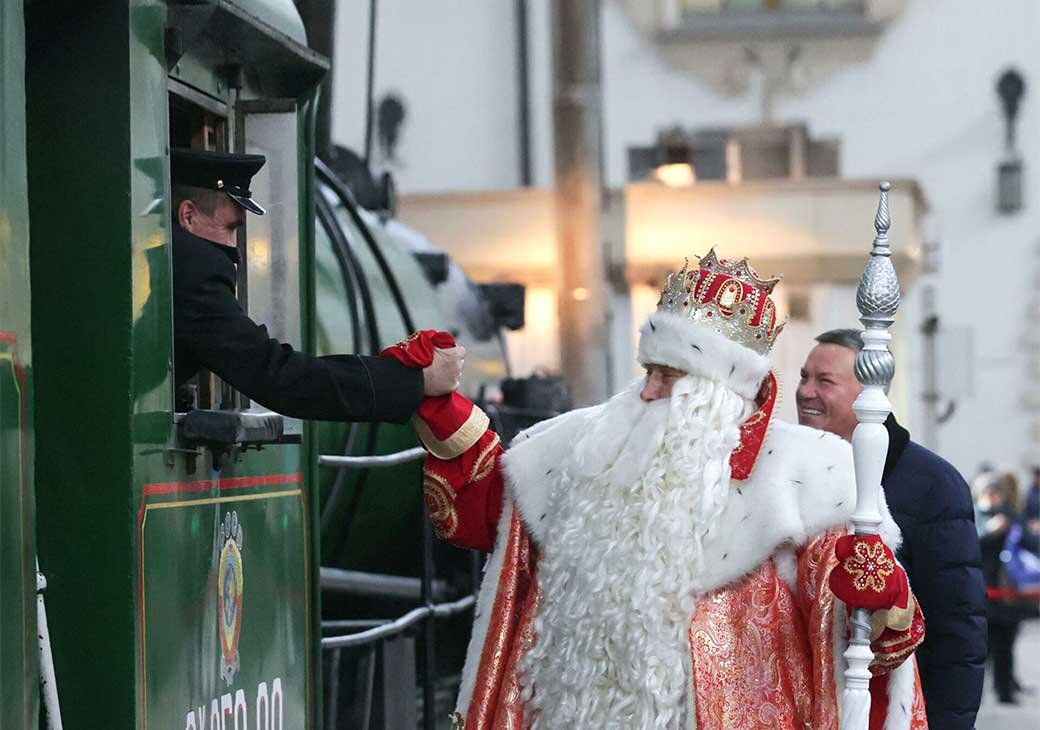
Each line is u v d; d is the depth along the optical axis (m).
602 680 5.06
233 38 5.57
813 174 47.31
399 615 10.03
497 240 33.75
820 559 5.03
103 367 4.70
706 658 5.01
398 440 9.78
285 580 5.92
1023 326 47.03
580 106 24.64
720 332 5.22
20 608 4.07
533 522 5.36
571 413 5.52
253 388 5.02
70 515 4.68
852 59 47.53
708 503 5.08
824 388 6.68
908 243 34.25
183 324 5.03
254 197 5.88
